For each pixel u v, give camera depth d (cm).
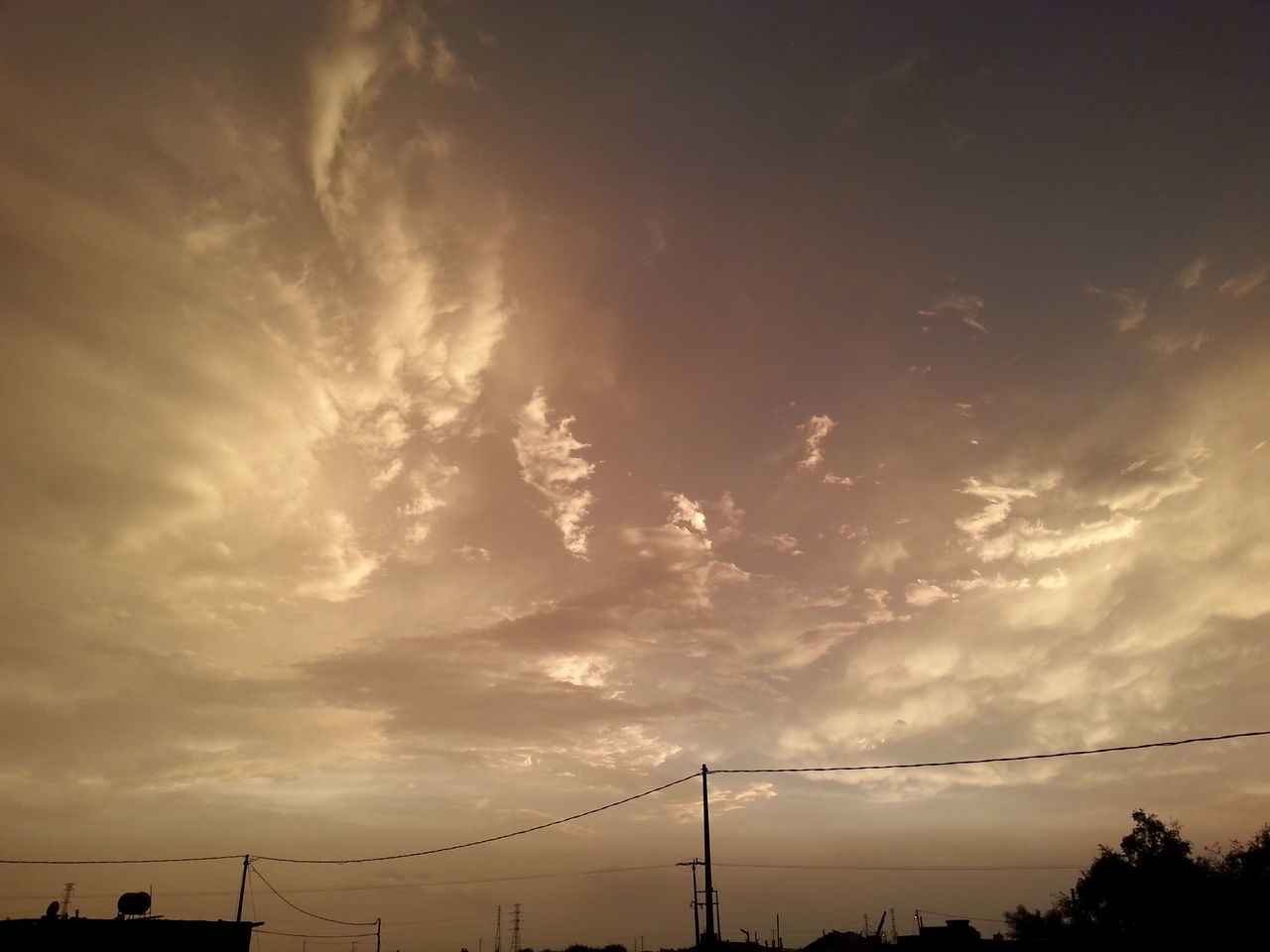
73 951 3212
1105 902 4647
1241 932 3828
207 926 3456
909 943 3862
